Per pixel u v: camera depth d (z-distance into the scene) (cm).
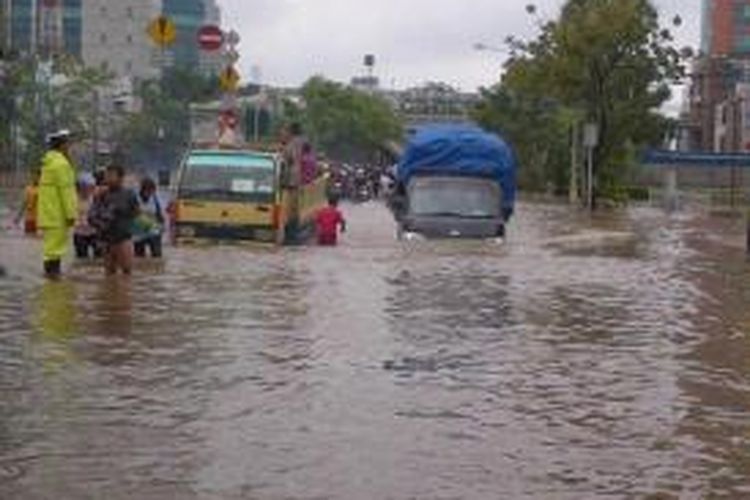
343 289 2555
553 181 11400
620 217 7238
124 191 2764
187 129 12900
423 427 1337
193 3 19338
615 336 2022
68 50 15938
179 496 1062
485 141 4616
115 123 12431
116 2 18150
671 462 1216
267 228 3938
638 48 8906
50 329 1948
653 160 10488
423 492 1093
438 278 2823
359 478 1131
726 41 19262
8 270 2831
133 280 2666
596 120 9019
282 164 4044
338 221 4391
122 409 1387
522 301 2444
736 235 5419
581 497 1091
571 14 9044
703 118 17238
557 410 1441
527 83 9531
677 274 3191
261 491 1084
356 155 18538
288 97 18562
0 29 9750
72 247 3366
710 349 1906
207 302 2308
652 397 1527
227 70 5591
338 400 1459
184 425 1317
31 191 3994
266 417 1363
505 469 1176
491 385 1574
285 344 1844
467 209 4416
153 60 18125
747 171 13288
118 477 1116
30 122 10394
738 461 1225
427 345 1866
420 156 4603
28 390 1478
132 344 1820
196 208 3934
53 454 1189
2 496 1053
